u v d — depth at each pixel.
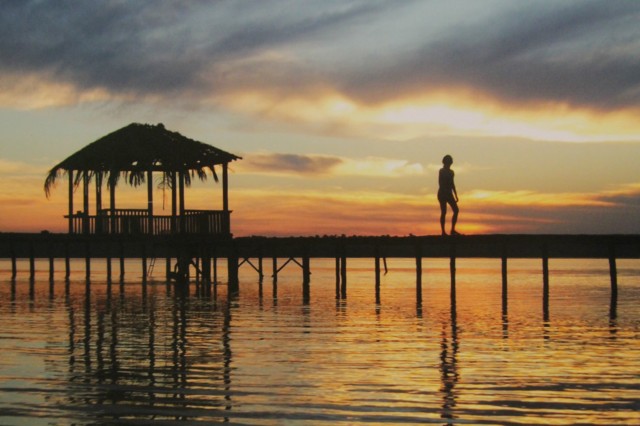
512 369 14.12
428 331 19.20
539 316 22.88
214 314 23.08
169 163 34.31
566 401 11.87
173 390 12.52
